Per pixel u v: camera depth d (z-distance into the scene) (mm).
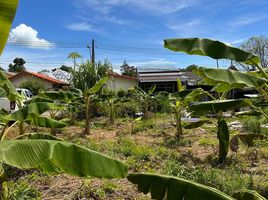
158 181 2953
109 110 18328
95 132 14070
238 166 7953
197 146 10781
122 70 57156
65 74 49062
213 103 6180
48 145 2830
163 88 32969
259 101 8586
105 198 5773
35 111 5773
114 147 9883
